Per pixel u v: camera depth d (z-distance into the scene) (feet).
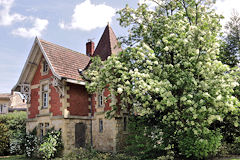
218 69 25.54
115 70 26.76
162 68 29.84
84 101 45.39
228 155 31.78
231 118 28.94
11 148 47.85
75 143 41.45
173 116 27.43
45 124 44.50
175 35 27.43
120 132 41.39
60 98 41.83
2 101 93.20
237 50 49.80
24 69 47.29
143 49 28.30
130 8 35.91
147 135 31.35
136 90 24.13
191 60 25.86
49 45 47.39
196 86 24.67
